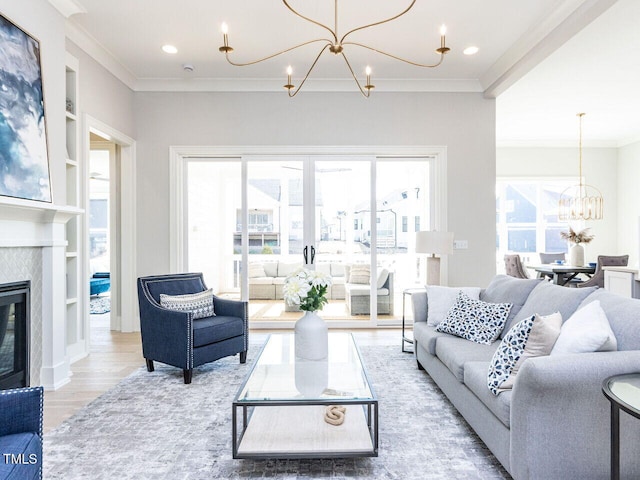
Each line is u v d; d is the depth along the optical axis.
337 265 4.84
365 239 4.87
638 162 6.98
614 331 1.76
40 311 2.80
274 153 4.71
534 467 1.49
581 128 6.57
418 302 3.28
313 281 2.54
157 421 2.31
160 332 3.04
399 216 4.99
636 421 1.51
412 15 3.26
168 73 4.46
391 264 4.99
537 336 1.76
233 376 3.08
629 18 3.11
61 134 2.94
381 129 4.71
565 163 7.48
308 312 2.57
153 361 3.29
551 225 7.68
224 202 5.50
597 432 1.50
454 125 4.73
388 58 4.08
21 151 2.46
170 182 4.68
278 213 4.82
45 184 2.69
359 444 1.81
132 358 3.59
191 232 5.30
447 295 3.14
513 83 4.25
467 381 2.06
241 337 3.36
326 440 1.85
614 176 7.47
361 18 3.31
